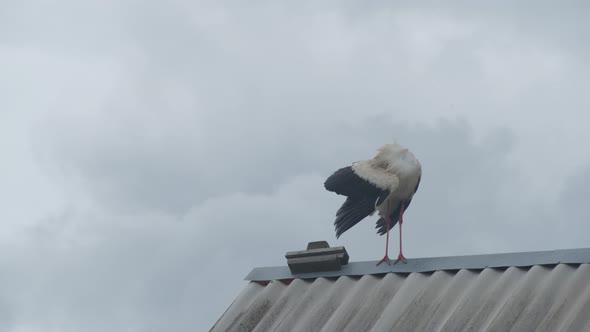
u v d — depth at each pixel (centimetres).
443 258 1124
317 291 1139
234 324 1150
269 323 1116
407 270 1124
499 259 1083
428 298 1048
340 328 1050
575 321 910
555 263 1035
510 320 954
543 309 956
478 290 1030
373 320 1046
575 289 968
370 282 1125
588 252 1030
